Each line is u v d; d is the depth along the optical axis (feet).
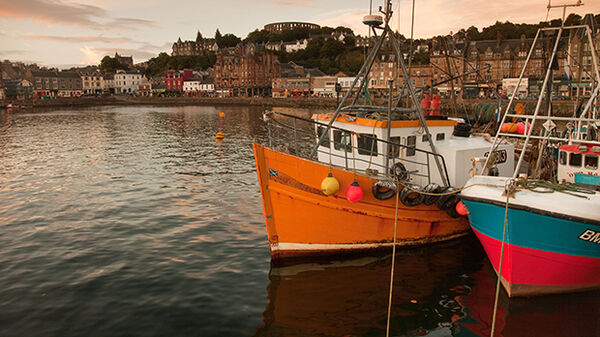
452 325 25.27
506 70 248.73
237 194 58.75
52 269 33.37
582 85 147.43
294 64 437.58
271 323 25.41
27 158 94.32
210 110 311.47
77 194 59.00
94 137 138.31
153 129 165.89
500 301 28.07
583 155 30.40
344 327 25.05
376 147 35.22
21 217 47.78
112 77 554.05
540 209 25.23
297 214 32.81
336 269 32.91
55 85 514.27
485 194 27.50
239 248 37.83
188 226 44.37
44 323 25.36
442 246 37.24
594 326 25.00
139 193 59.41
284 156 31.63
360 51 483.51
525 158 64.44
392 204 33.81
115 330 24.59
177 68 585.63
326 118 39.34
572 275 28.19
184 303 27.76
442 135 38.52
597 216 24.91
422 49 336.70
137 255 36.32
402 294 29.01
